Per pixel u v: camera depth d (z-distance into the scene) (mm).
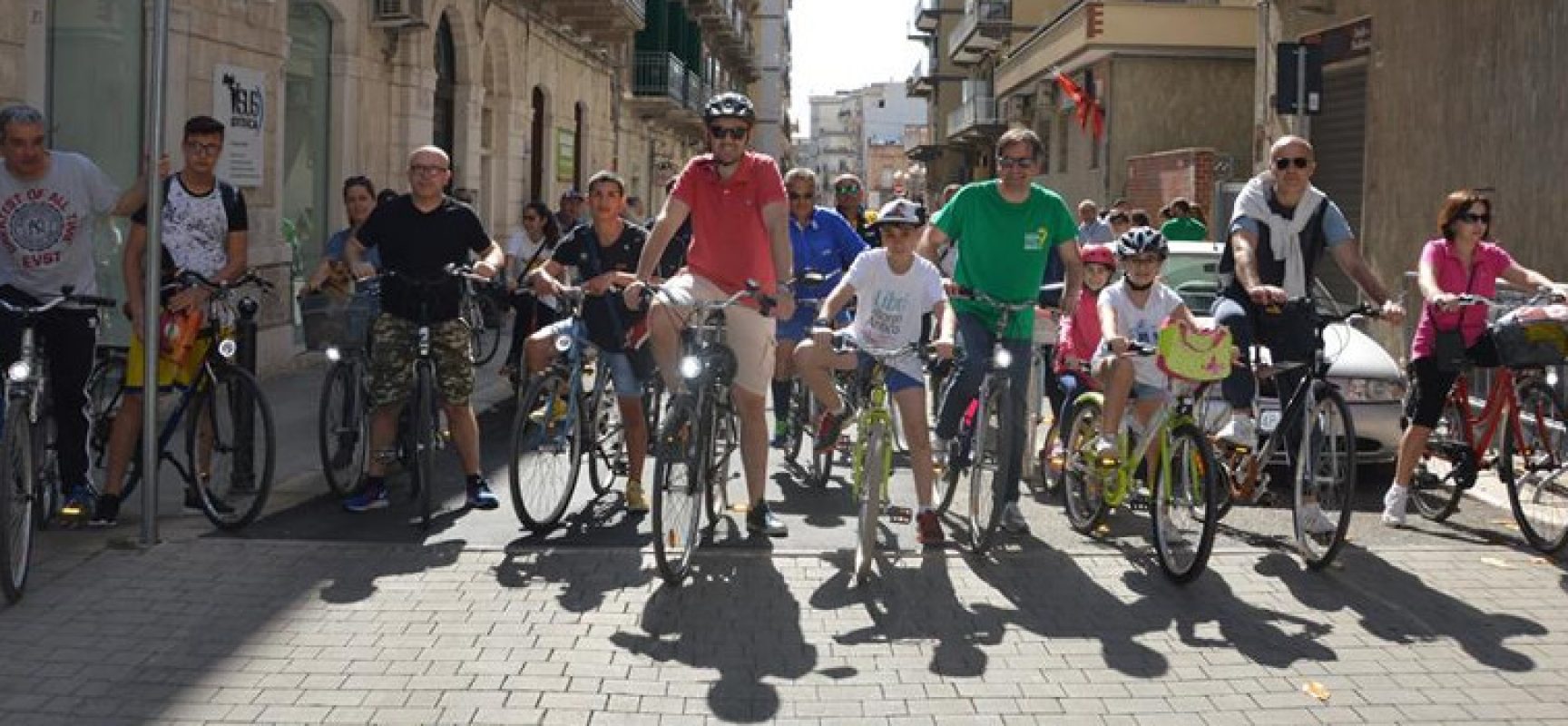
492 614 5762
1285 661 5348
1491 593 6316
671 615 5797
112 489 7137
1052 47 35062
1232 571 6652
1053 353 9172
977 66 57125
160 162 6719
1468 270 7500
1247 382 7023
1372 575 6590
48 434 6941
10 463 5688
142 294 7078
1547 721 4758
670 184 8719
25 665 5070
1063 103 35562
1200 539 6207
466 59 20625
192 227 7242
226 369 7133
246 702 4746
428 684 4941
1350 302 16406
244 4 13406
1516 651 5488
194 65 12555
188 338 6969
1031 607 6027
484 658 5227
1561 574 6629
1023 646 5492
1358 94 16859
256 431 7094
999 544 7191
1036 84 37844
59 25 11430
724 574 6465
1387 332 14891
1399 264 15242
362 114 16531
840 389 7832
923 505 6945
